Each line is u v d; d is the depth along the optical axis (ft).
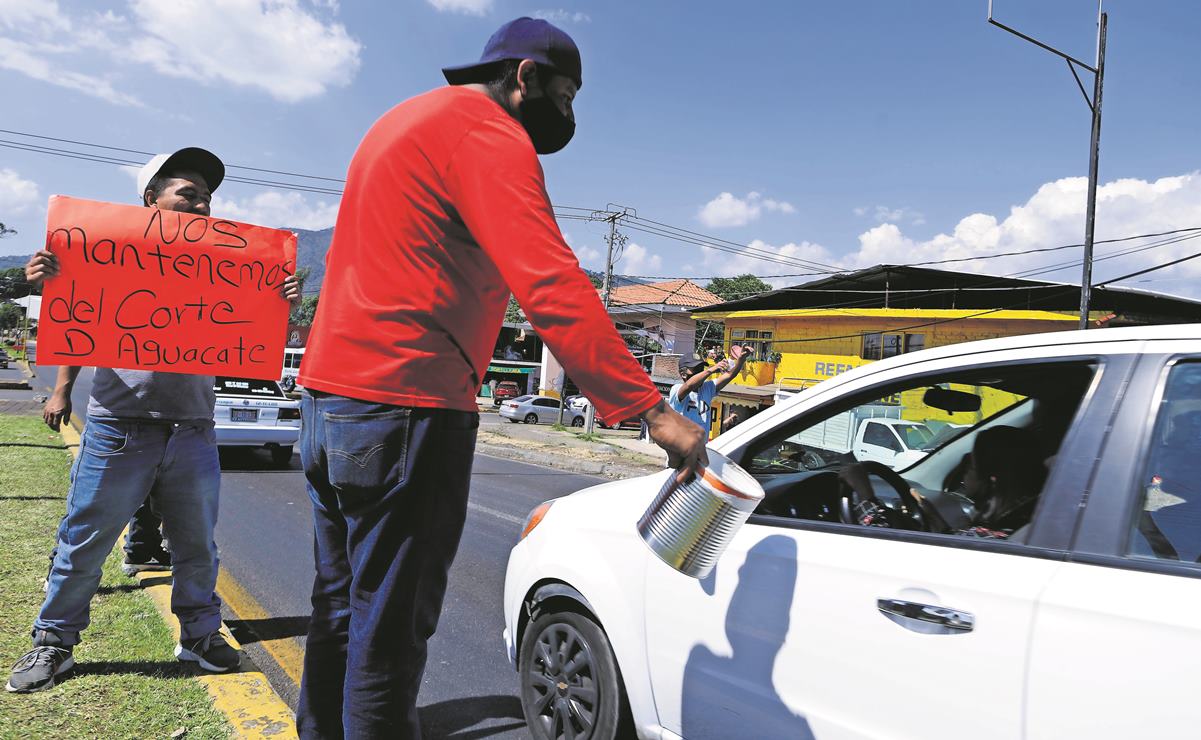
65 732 8.09
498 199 4.67
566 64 5.53
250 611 14.10
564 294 4.58
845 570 6.49
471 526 24.43
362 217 5.13
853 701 6.15
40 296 8.43
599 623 8.63
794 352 95.04
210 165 9.90
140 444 9.46
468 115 4.90
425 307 4.99
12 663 9.43
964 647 5.61
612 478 49.06
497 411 147.95
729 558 7.36
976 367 6.73
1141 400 5.71
